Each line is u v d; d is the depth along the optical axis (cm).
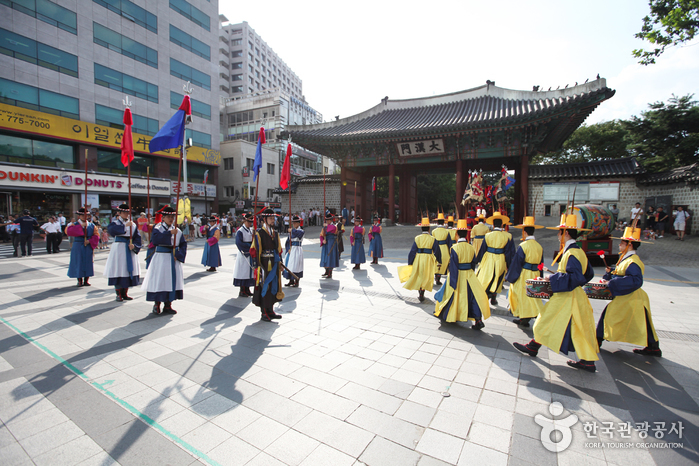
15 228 1405
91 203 2558
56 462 242
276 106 4631
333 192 2953
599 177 1864
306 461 245
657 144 2028
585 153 2920
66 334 496
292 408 313
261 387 350
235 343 468
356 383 361
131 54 2847
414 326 552
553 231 1844
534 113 1680
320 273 1059
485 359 428
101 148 2675
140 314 601
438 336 507
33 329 516
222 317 589
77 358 415
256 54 7100
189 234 2284
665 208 1730
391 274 1033
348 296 751
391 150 2259
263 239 564
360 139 2167
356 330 527
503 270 678
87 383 355
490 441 269
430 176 4012
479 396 338
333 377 373
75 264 809
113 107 2727
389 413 306
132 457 248
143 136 2927
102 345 456
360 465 241
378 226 1239
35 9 2306
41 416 297
